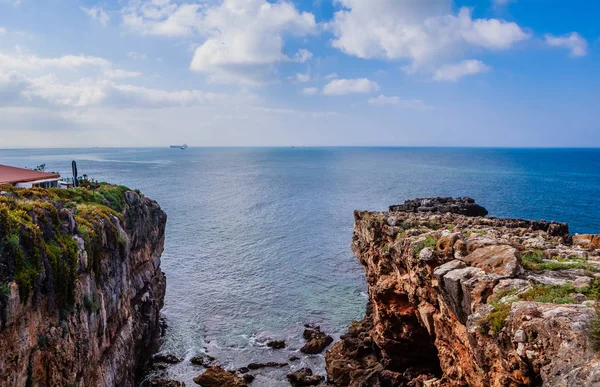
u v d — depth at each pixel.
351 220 103.19
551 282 16.83
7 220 19.91
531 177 192.12
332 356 38.38
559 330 11.86
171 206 119.31
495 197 122.31
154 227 49.19
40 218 23.23
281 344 43.00
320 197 139.88
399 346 32.78
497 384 14.45
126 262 35.62
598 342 10.50
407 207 55.31
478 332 15.53
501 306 15.37
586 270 18.41
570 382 10.30
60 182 52.69
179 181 184.12
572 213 93.94
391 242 32.53
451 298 19.70
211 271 64.44
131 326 35.62
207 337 44.84
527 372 12.70
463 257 21.42
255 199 135.12
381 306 32.59
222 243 80.19
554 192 133.25
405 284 28.28
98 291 27.83
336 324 47.78
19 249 19.78
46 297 21.31
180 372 38.47
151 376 37.72
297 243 81.25
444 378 22.77
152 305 43.84
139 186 160.62
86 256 26.02
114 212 35.66
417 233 29.28
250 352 41.91
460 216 39.53
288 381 36.88
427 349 31.69
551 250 22.30
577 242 30.27
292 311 51.06
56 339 21.67
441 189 148.75
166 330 46.19
